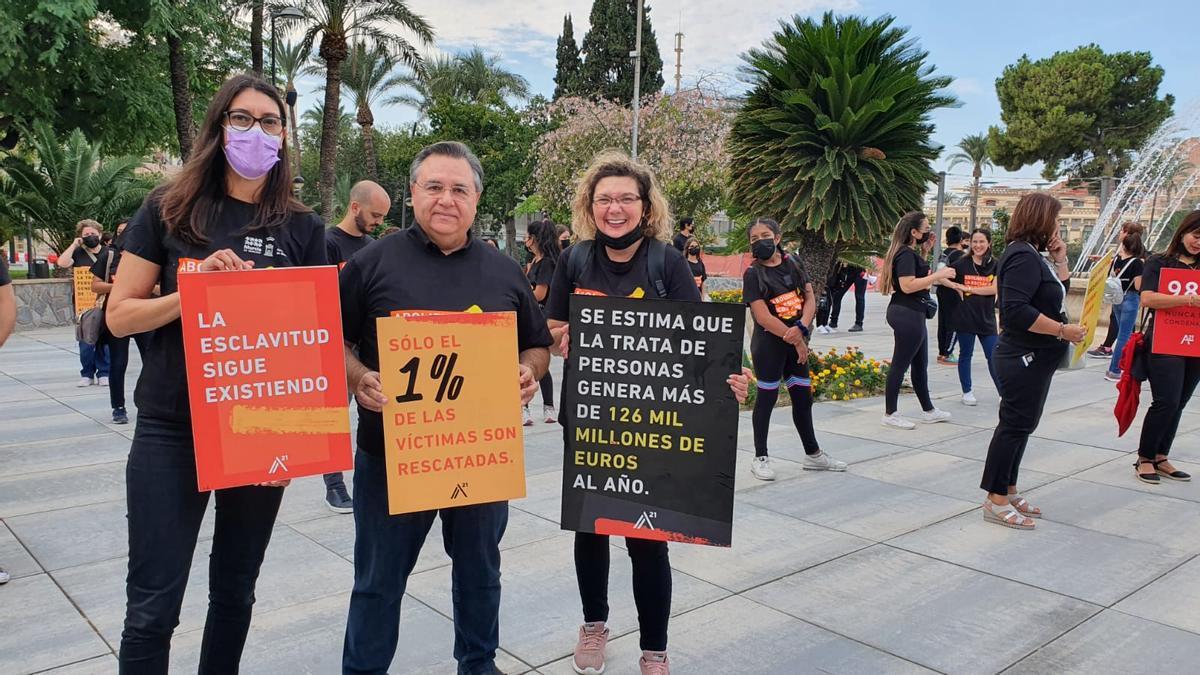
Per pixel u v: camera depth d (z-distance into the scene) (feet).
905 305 23.03
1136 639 10.89
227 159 7.52
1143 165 55.11
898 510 16.19
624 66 155.94
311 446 7.56
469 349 8.19
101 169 60.44
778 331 17.52
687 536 8.86
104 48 59.31
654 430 8.85
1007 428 15.12
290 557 13.41
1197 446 22.07
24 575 12.59
